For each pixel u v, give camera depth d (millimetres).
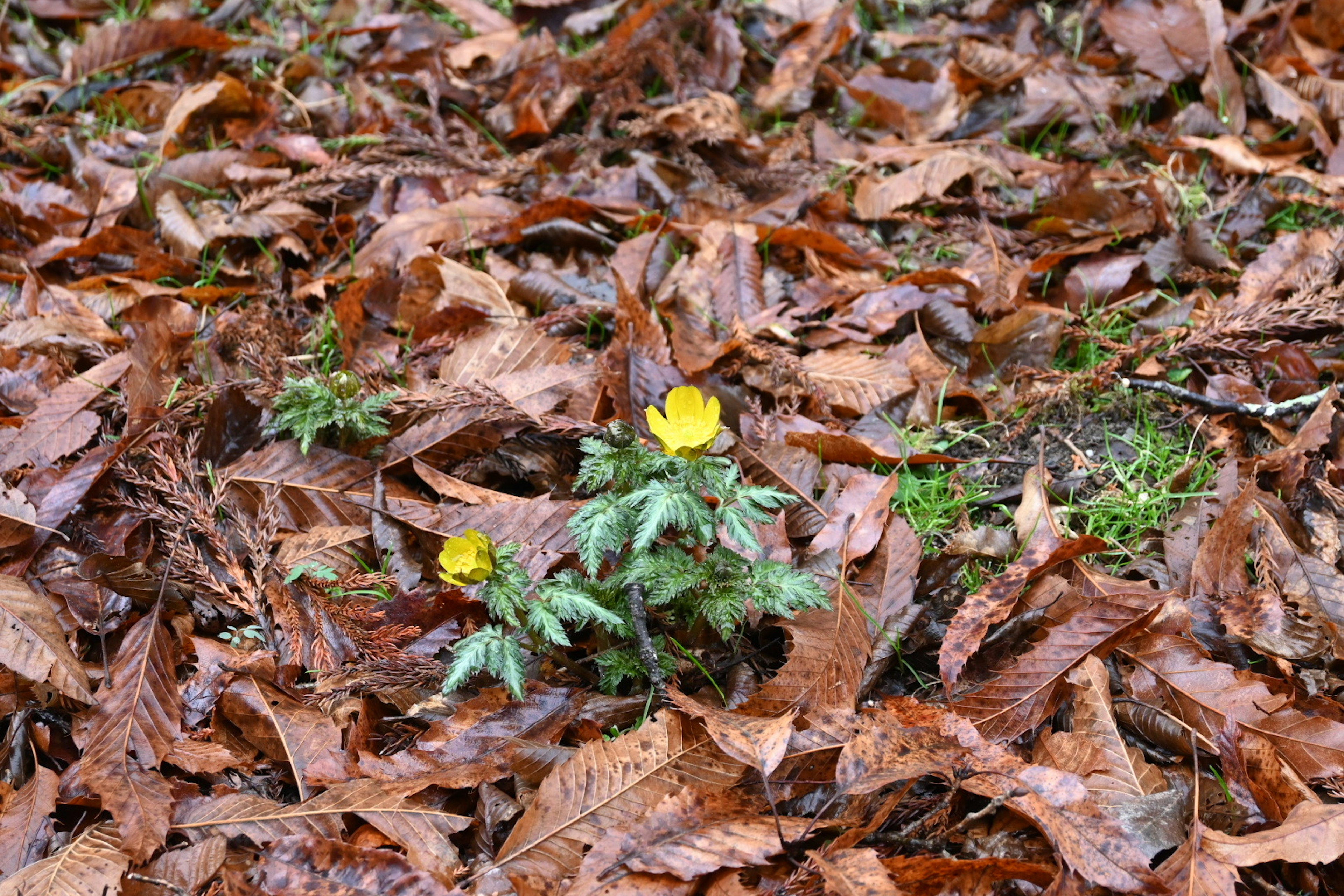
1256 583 2355
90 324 2508
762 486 2387
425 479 2402
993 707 2285
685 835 2203
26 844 2221
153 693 2275
